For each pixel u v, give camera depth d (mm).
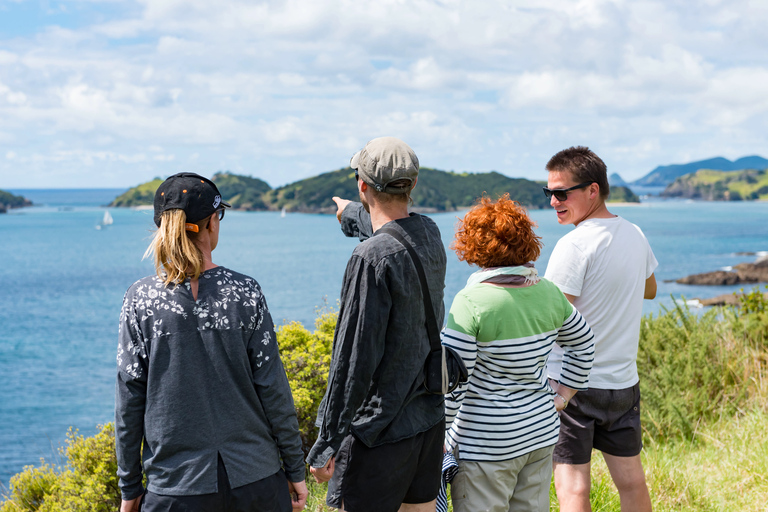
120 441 2023
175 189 2082
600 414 2957
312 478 4352
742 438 4754
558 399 2699
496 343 2387
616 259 2904
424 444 2311
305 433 4645
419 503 2371
